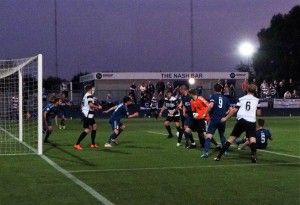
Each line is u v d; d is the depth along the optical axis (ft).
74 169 37.35
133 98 139.03
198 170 36.83
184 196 27.53
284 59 201.57
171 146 55.47
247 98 41.22
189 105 52.49
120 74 149.89
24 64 55.06
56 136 70.44
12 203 25.85
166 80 152.56
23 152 49.39
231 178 33.30
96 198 26.96
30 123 79.10
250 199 26.78
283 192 28.60
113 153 48.32
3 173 35.42
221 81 154.20
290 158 44.06
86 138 66.74
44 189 29.45
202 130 51.96
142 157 44.91
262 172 35.86
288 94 145.69
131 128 89.40
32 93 67.26
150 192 28.58
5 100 78.33
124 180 32.53
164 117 137.08
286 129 82.99
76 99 142.51
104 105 135.95
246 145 50.08
